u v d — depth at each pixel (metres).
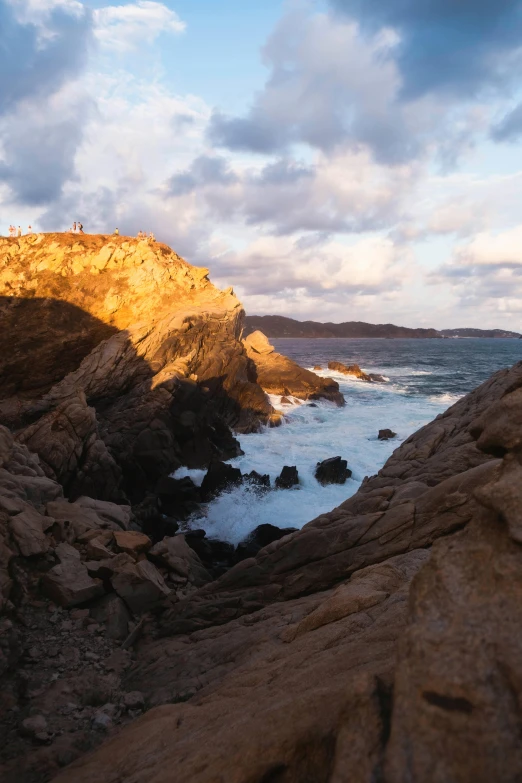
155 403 27.31
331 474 25.06
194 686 7.15
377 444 31.73
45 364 33.62
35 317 35.44
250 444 32.03
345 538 9.73
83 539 11.65
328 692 3.01
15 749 6.30
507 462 3.00
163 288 39.19
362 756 2.09
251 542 17.77
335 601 6.66
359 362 115.69
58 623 9.44
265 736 2.79
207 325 35.88
